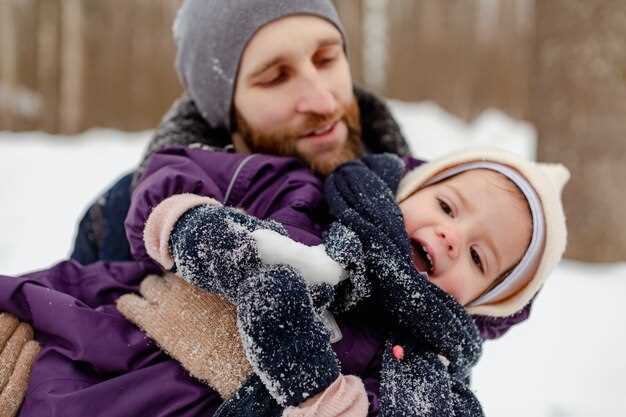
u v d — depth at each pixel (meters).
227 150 1.78
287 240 1.23
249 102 1.70
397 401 1.22
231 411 1.19
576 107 3.72
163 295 1.36
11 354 1.29
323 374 1.12
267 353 1.11
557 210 1.59
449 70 13.27
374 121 1.89
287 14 1.66
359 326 1.40
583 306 3.10
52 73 11.56
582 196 3.69
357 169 1.55
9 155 5.86
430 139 7.80
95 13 11.79
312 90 1.63
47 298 1.34
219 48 1.73
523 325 2.96
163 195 1.36
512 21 13.52
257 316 1.12
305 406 1.10
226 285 1.17
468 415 1.27
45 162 5.71
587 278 3.45
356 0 12.69
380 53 12.80
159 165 1.49
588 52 3.68
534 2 3.96
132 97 11.67
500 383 2.54
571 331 2.88
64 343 1.31
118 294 1.48
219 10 1.72
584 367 2.61
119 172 5.59
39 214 4.57
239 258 1.17
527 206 1.59
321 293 1.23
